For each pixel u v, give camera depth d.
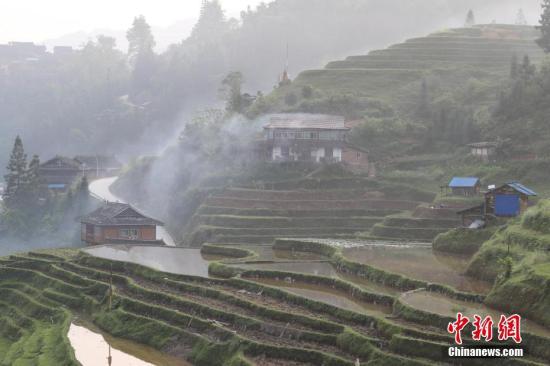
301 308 96.94
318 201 177.62
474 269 105.81
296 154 199.75
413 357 74.94
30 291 126.38
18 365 93.12
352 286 102.38
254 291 107.31
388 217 159.62
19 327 113.62
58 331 103.88
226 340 90.81
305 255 135.50
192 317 98.38
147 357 92.62
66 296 118.88
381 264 115.31
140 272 123.00
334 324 87.62
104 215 168.62
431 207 158.38
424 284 99.19
